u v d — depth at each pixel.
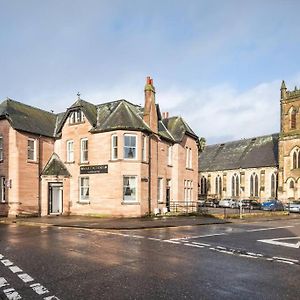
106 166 27.52
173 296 7.10
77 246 13.12
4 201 28.12
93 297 7.03
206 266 9.82
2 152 28.67
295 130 56.59
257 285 7.93
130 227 19.44
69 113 30.47
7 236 16.09
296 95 56.88
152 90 30.17
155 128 30.22
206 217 28.50
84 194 29.17
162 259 10.74
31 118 30.55
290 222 26.39
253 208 48.53
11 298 6.98
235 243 14.28
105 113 29.83
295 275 8.87
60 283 8.01
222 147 75.25
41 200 29.09
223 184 68.12
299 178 54.53
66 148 30.48
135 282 8.10
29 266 9.69
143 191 27.52
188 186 35.53
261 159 63.19
